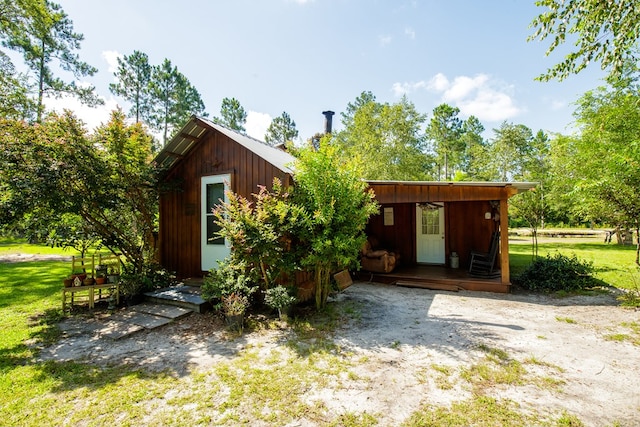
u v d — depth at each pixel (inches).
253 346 155.7
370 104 749.9
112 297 225.0
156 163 275.0
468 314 205.3
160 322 190.4
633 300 223.6
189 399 108.7
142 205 269.3
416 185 273.0
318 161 197.0
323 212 190.7
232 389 115.0
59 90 594.9
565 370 127.0
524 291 268.5
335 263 221.1
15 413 101.1
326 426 93.8
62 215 227.9
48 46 585.3
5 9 417.4
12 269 379.2
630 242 618.8
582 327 176.7
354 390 113.8
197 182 275.4
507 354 142.3
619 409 100.8
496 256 345.7
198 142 273.6
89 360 141.1
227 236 193.3
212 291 203.5
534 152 804.0
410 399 107.6
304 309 217.0
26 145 199.5
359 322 190.7
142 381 121.3
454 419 96.1
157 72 871.1
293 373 126.8
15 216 198.5
